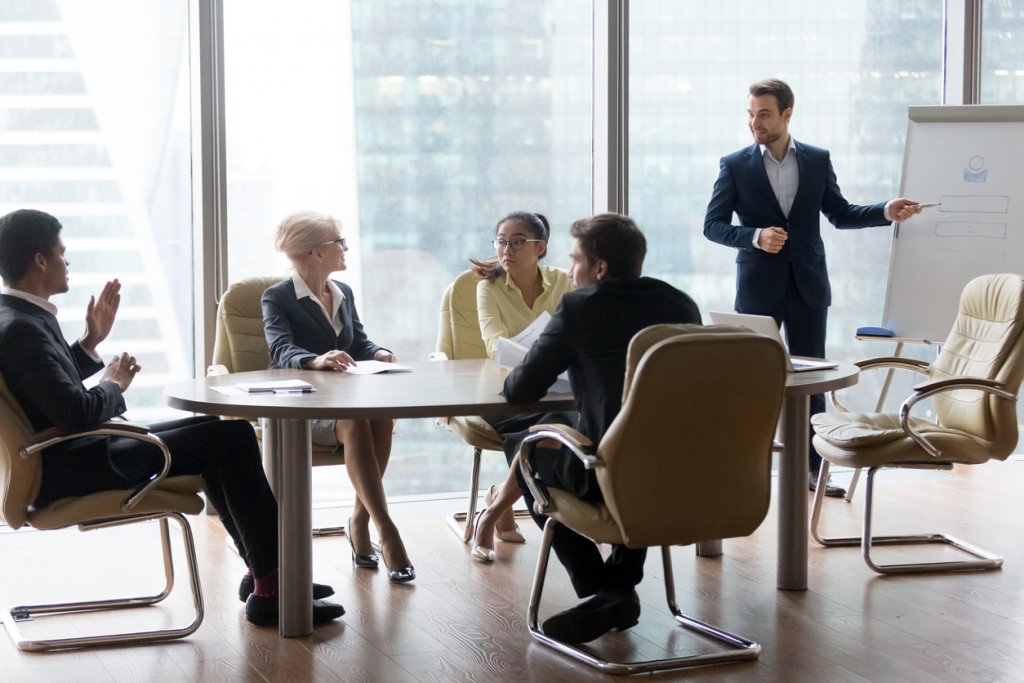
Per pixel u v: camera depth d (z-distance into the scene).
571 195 5.17
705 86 5.26
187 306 4.78
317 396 3.06
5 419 2.88
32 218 3.10
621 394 2.86
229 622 3.39
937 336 4.97
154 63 4.65
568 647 3.08
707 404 2.69
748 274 4.83
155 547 4.29
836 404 4.39
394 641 3.21
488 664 3.01
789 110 4.77
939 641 3.20
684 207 5.29
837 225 4.92
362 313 4.97
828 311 5.55
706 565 4.00
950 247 5.00
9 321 2.94
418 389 3.22
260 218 4.79
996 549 4.20
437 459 5.09
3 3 4.45
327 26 4.80
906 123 5.52
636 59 5.17
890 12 5.46
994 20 5.59
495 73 5.02
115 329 4.69
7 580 3.89
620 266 3.02
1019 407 5.77
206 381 3.44
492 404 2.96
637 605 3.14
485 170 5.05
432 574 3.89
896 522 4.61
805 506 3.68
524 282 4.23
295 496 3.21
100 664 3.04
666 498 2.74
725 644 3.16
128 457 3.15
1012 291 3.86
